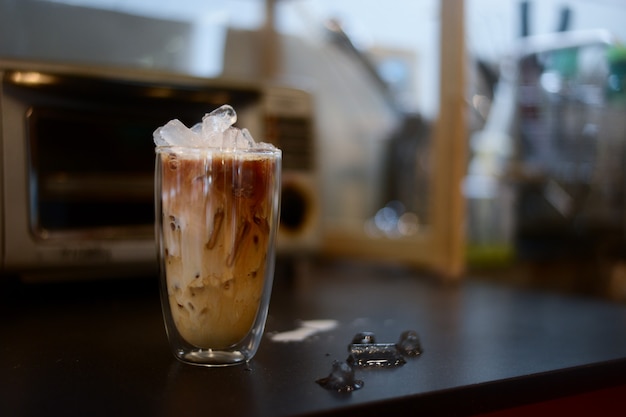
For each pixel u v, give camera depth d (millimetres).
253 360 580
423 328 703
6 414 461
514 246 1118
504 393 529
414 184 1143
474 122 1053
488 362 576
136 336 651
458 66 991
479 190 1057
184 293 559
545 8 1057
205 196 548
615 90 1007
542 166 1099
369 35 1204
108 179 823
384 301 843
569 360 582
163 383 519
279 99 922
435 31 1041
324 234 1256
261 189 566
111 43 1072
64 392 500
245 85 896
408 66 1149
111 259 804
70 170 797
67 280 832
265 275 582
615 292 939
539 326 719
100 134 816
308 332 678
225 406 475
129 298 833
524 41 1073
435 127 1029
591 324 731
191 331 562
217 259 553
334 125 1276
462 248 1014
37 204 771
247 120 897
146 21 1106
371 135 1232
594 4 1023
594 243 1067
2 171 747
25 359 576
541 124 1084
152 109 839
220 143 554
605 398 590
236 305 562
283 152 922
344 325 710
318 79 1294
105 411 466
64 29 1027
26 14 995
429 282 985
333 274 1049
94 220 812
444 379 529
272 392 501
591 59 1021
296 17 1271
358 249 1184
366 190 1235
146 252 826
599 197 1060
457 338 663
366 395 493
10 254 751
